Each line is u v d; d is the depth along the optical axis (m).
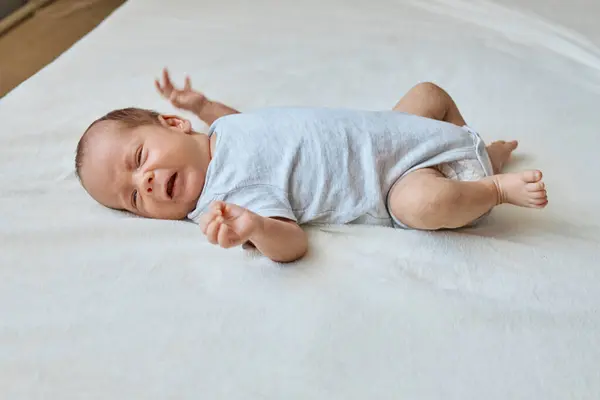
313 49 1.47
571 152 1.11
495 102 1.25
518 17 1.53
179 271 0.88
